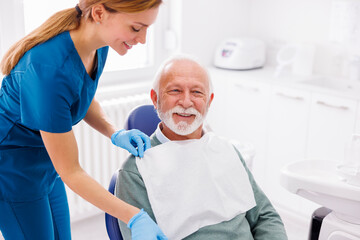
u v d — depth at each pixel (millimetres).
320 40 3035
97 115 1685
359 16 2797
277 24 3258
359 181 1488
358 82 2820
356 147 1649
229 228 1370
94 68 1483
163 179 1343
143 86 2873
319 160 1704
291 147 2816
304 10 3078
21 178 1450
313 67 3117
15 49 1304
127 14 1180
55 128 1241
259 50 3166
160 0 1206
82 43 1321
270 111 2873
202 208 1356
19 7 2322
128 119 1660
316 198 1579
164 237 1181
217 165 1438
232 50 3094
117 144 1481
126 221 1203
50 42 1274
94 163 2604
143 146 1431
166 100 1367
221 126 3207
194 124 1381
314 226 1661
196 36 3121
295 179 1578
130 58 3016
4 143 1411
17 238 1514
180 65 1372
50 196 1585
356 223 1574
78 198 2615
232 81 3039
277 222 1426
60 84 1246
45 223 1528
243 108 3023
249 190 1458
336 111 2543
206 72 1400
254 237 1452
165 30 3082
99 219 2756
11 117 1382
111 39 1260
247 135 3051
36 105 1248
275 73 2916
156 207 1312
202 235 1350
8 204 1467
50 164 1519
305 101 2678
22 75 1260
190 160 1392
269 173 2979
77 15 1313
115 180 1355
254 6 3381
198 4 3062
